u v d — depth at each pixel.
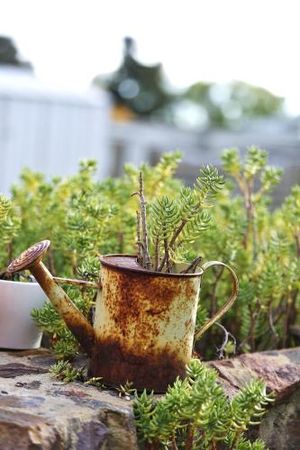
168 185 1.58
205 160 7.63
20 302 1.15
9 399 0.98
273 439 1.17
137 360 1.02
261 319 1.42
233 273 1.10
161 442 1.01
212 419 0.98
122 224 1.45
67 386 1.04
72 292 1.17
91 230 1.30
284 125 11.06
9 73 5.38
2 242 1.28
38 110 5.06
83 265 1.19
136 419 1.00
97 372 1.05
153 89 15.00
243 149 7.35
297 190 1.48
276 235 1.42
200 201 1.05
